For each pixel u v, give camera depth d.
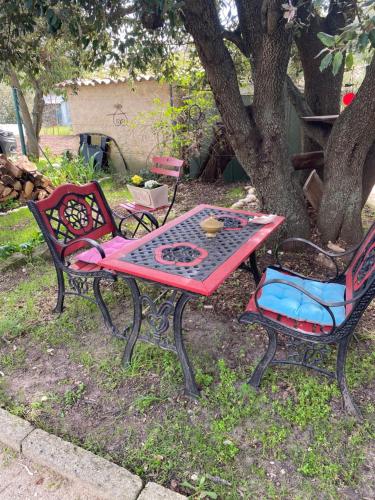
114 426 2.04
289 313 2.07
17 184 5.95
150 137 7.51
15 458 1.95
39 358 2.59
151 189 4.41
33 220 5.29
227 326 2.80
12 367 2.51
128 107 7.62
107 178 7.45
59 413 2.14
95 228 3.28
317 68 4.19
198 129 6.66
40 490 1.80
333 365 2.36
